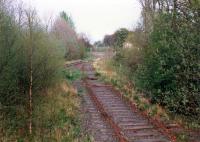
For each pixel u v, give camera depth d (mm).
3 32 15578
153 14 28438
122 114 19531
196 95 17422
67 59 68062
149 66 20953
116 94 25766
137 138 14992
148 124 17344
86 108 21125
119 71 36719
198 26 17922
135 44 33031
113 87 29000
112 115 19312
